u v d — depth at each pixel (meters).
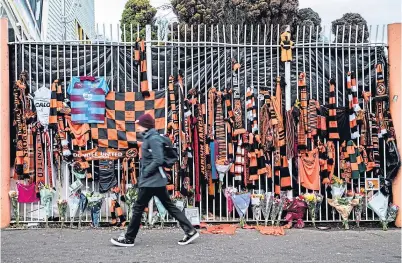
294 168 8.37
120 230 7.93
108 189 8.09
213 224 8.27
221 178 8.15
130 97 8.12
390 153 8.30
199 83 8.27
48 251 6.72
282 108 8.28
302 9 12.24
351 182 8.33
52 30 13.27
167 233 7.80
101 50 8.23
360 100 8.42
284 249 6.91
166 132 8.11
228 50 8.34
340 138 8.29
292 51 8.38
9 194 8.07
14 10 10.55
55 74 8.18
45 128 8.08
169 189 8.03
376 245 7.20
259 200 8.16
